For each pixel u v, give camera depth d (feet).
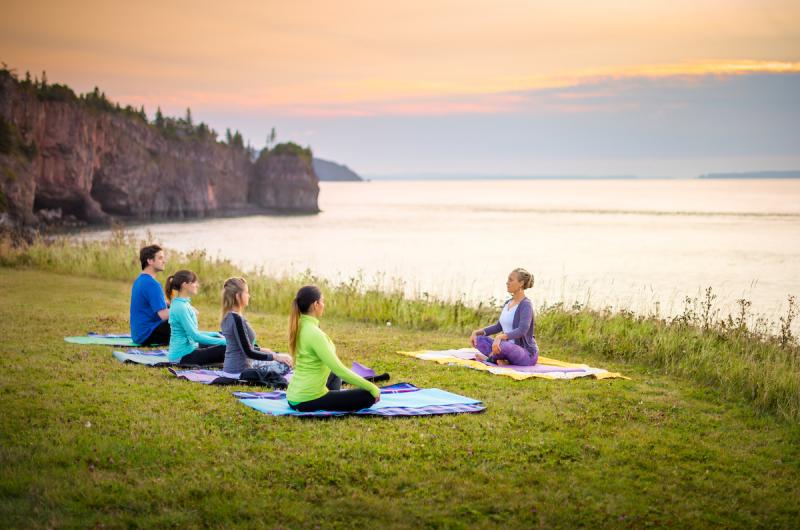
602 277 145.59
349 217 513.45
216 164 555.69
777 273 151.74
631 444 22.68
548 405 27.04
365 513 17.04
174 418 23.53
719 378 32.60
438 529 16.40
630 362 38.34
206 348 32.65
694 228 337.52
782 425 25.96
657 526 17.01
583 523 17.02
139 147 466.70
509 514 17.35
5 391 26.08
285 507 17.19
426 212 581.53
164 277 67.92
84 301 53.93
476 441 22.21
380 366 34.37
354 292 57.36
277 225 420.77
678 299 96.68
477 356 36.58
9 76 336.29
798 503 18.61
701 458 21.72
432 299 56.85
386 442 21.75
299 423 23.27
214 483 18.35
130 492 17.67
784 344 38.93
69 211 393.09
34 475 18.33
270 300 57.88
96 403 24.99
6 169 318.86
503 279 139.74
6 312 46.60
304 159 622.13
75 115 377.91
